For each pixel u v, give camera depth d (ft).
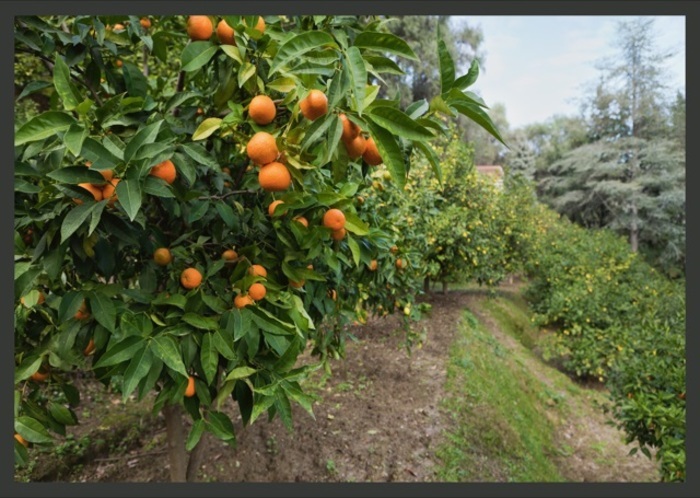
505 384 16.40
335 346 7.32
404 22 43.50
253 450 9.88
